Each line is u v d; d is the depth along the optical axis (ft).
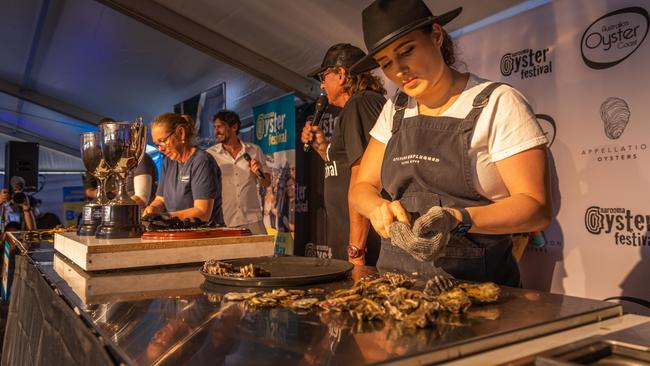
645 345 1.84
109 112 21.57
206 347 1.88
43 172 30.27
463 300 2.35
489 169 4.08
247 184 13.76
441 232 3.06
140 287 3.37
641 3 6.47
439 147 4.18
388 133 4.79
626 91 6.63
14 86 21.39
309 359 1.70
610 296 6.78
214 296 2.97
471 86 4.20
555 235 7.40
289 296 2.80
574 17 7.18
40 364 3.34
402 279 3.05
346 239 7.85
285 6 10.00
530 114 3.91
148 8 11.51
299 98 13.37
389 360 1.67
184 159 9.21
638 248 6.50
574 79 7.20
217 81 15.34
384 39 3.73
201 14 11.46
